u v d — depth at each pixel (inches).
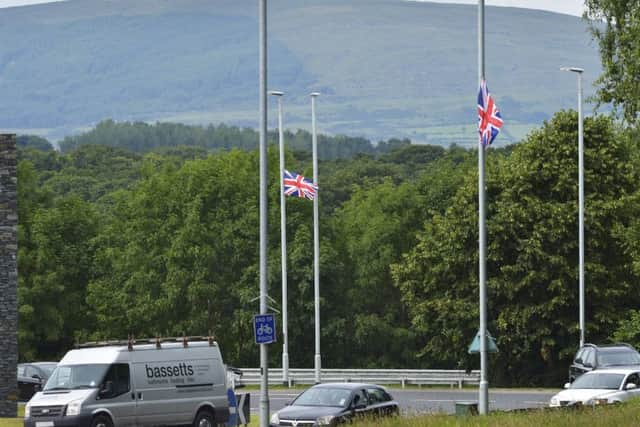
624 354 5157.5
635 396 4340.6
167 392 3927.2
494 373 7568.9
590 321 7327.8
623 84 4554.6
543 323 7303.2
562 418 3408.0
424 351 7706.7
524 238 7293.3
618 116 4648.1
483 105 4210.1
